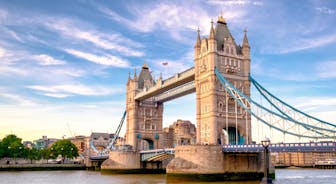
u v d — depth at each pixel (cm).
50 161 17188
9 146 15450
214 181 7519
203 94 9138
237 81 9088
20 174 11150
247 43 9444
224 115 8825
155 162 11844
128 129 13288
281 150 6506
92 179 8900
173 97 12162
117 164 11456
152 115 13375
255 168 7988
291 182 8062
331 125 6988
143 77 13562
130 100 13388
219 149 7712
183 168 7712
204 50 9275
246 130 8769
